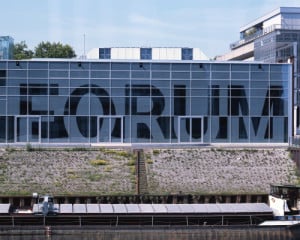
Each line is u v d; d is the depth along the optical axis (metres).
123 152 78.25
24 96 83.06
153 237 56.03
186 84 85.19
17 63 82.81
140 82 84.62
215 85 85.56
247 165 76.81
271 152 79.44
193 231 56.34
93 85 84.06
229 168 76.06
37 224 56.28
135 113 84.62
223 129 85.62
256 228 56.62
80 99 83.88
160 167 75.62
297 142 85.62
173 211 57.66
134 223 57.03
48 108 83.31
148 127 84.75
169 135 85.00
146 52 103.81
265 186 72.75
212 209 58.44
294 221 57.94
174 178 73.50
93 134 84.06
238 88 85.81
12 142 82.75
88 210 57.28
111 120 84.31
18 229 55.25
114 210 57.47
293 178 74.56
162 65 84.88
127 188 70.50
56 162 75.50
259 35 169.00
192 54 104.69
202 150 79.44
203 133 85.25
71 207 57.91
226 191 70.94
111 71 84.25
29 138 83.06
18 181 71.06
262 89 86.12
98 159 76.62
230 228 56.53
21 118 83.00
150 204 59.88
